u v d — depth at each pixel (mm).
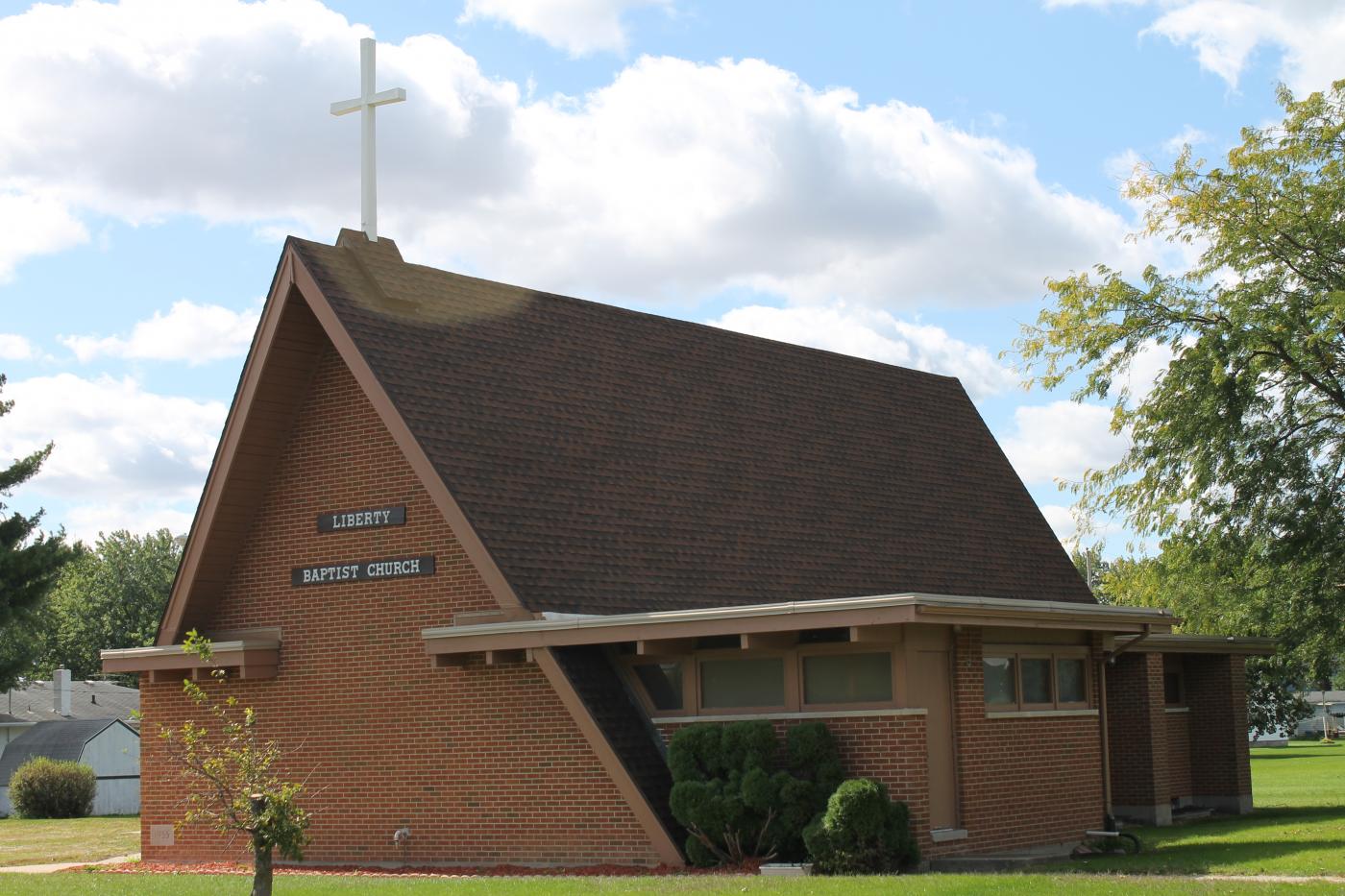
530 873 19547
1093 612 21625
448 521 20750
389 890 16516
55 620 82375
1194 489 30469
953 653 19906
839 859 17328
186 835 24141
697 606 22109
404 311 23297
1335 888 14594
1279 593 30516
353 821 22172
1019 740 21219
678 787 18531
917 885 15117
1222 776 30547
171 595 24266
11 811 56969
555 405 24094
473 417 22344
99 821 41031
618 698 20234
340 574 22906
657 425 25641
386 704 22094
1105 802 23266
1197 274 30781
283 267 22859
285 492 23812
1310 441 30219
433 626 21750
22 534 50406
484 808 20828
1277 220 29656
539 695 20500
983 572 29375
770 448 27625
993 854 20031
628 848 19391
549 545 21188
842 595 25094
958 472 32250
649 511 23438
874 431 31172
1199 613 31078
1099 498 31750
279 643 23438
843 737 18734
